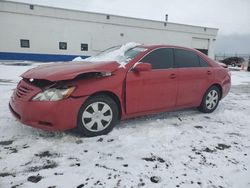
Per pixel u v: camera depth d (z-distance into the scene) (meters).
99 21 27.28
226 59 33.38
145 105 3.89
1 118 4.07
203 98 4.92
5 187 2.24
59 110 3.05
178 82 4.28
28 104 3.04
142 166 2.71
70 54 26.50
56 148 3.04
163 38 31.25
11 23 23.30
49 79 3.05
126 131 3.72
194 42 33.53
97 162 2.76
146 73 3.83
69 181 2.38
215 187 2.39
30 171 2.52
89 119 3.38
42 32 24.72
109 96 3.56
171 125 4.15
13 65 17.75
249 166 2.84
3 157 2.77
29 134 3.42
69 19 25.77
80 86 3.21
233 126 4.32
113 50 4.61
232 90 9.32
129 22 28.84
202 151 3.18
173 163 2.81
